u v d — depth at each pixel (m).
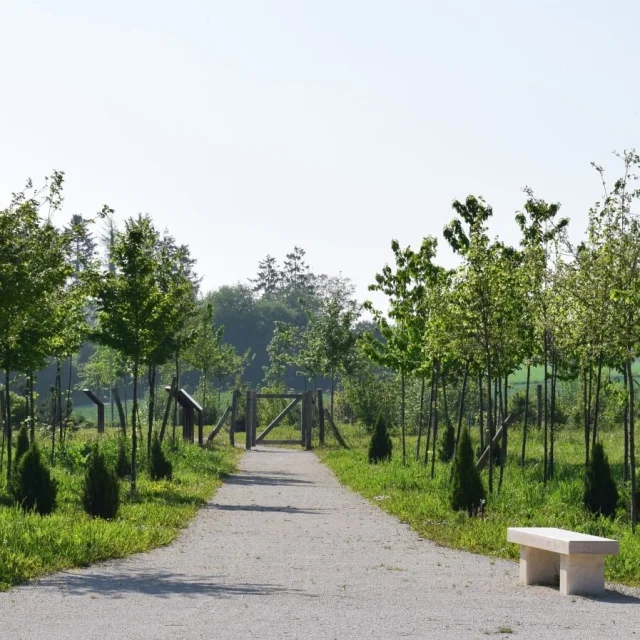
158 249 31.36
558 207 26.17
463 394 26.19
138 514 18.00
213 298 150.25
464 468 19.05
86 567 12.39
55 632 8.29
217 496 23.58
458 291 21.84
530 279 22.11
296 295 167.75
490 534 15.85
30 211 17.23
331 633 8.43
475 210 28.06
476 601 10.41
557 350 24.61
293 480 28.98
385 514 20.05
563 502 19.94
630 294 16.73
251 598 10.26
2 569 11.16
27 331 22.73
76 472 26.92
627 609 10.06
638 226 18.11
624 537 15.73
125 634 8.23
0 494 19.66
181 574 11.98
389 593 10.86
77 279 21.66
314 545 15.27
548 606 10.16
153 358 30.56
